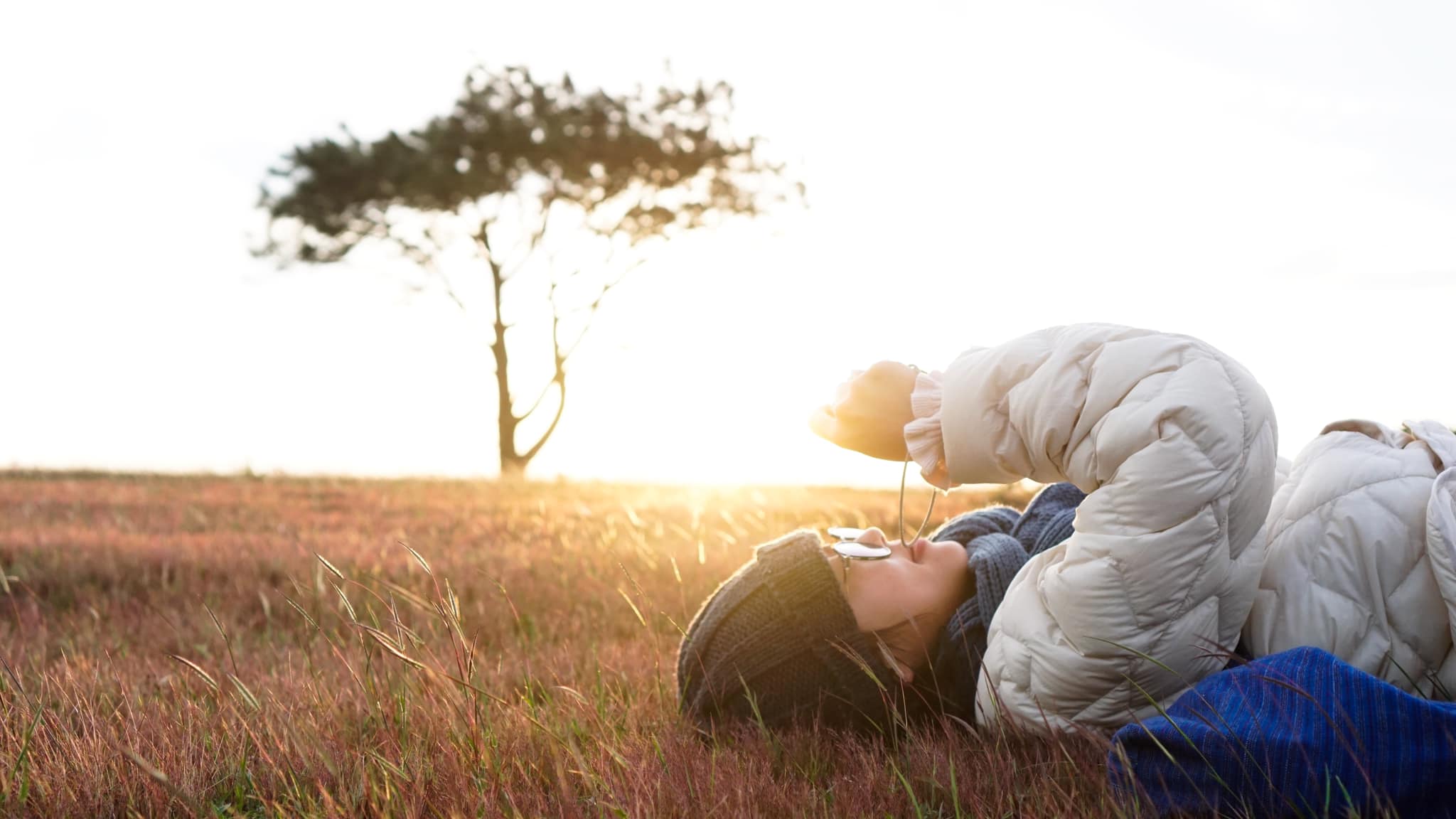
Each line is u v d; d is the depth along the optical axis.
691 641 3.07
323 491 14.44
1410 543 2.41
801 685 2.88
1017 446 2.53
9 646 4.64
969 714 2.92
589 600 5.86
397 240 28.67
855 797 2.36
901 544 3.03
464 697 2.96
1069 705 2.52
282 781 2.54
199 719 3.08
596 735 2.90
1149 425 2.27
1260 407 2.35
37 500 11.98
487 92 28.25
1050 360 2.45
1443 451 2.53
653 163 28.14
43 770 2.58
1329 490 2.52
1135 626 2.36
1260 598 2.53
